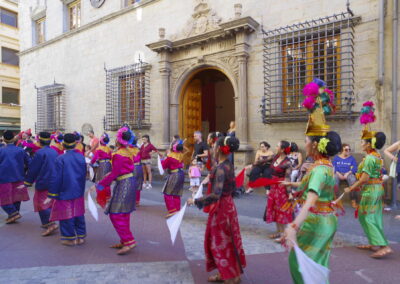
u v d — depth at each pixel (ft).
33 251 14.08
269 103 27.35
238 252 10.46
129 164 13.73
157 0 36.99
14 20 76.84
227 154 10.71
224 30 29.55
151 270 11.91
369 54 23.25
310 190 7.94
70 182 14.42
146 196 27.30
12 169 18.76
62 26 49.47
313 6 25.99
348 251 13.78
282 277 11.30
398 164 19.11
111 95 41.19
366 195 13.41
